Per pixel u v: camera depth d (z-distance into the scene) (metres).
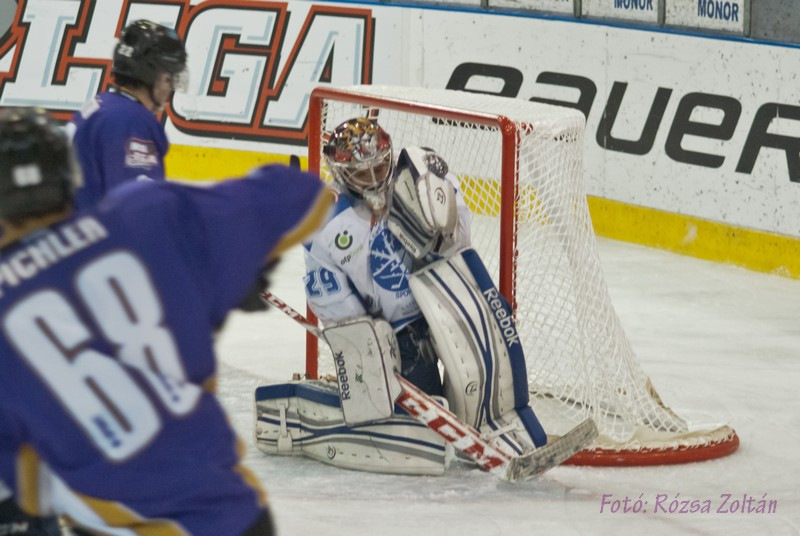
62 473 5.59
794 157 20.58
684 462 12.35
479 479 11.77
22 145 5.56
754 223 21.34
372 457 11.87
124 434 5.61
